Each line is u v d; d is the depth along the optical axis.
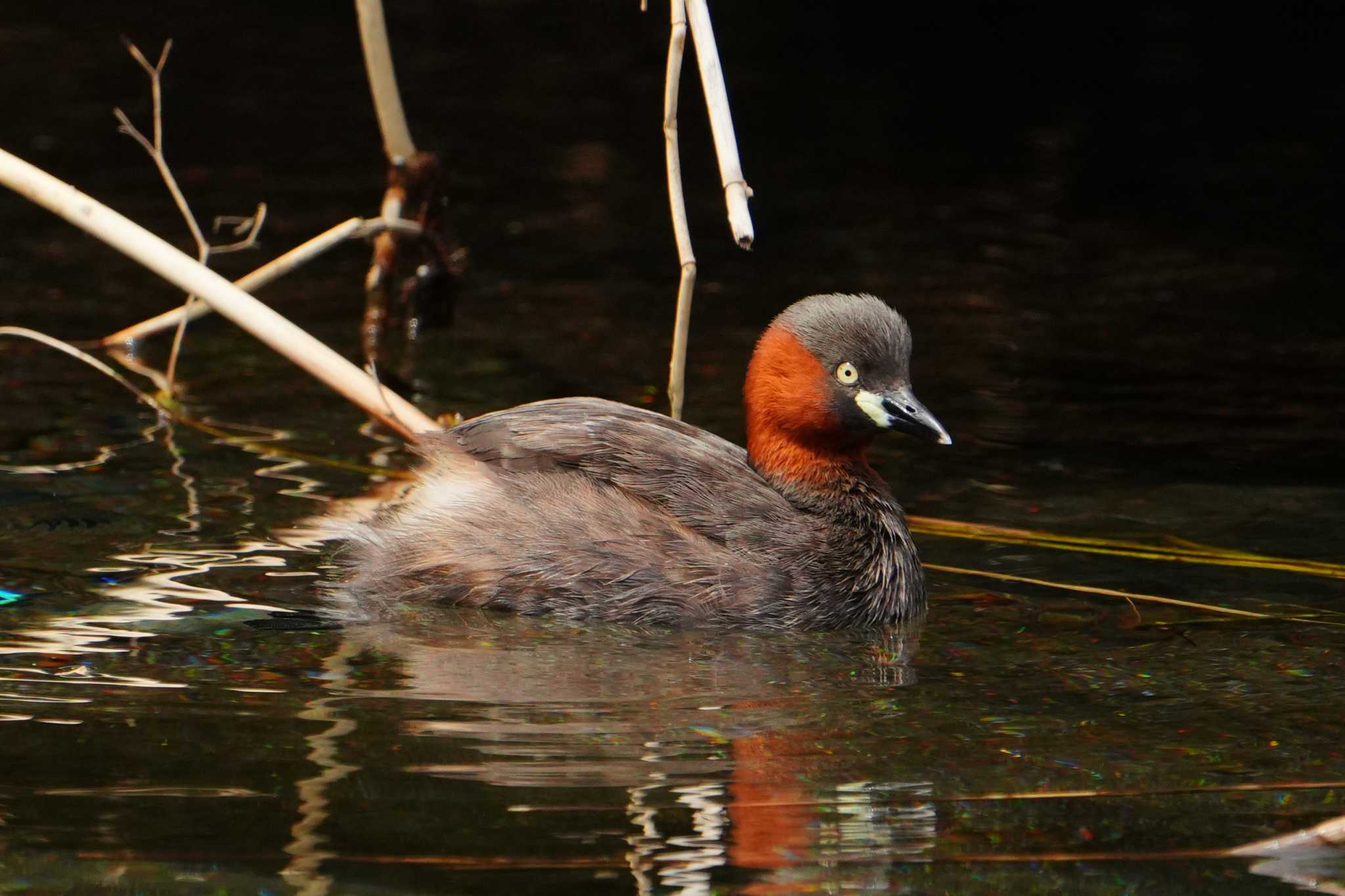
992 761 7.91
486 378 14.91
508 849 6.93
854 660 9.38
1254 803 7.44
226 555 10.64
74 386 14.54
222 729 8.13
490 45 30.38
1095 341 16.59
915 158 24.03
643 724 8.33
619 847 6.97
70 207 11.83
